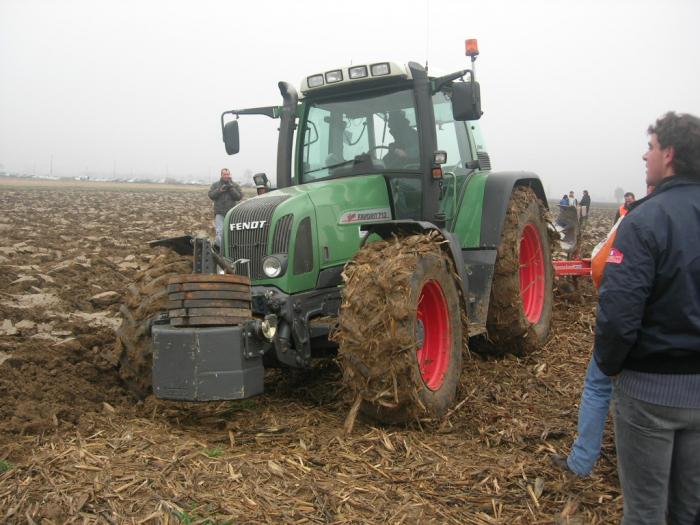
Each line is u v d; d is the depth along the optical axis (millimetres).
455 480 3342
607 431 3949
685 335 2184
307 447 3695
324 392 4691
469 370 5336
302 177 5434
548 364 5551
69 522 2746
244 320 3889
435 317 4430
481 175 5887
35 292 8023
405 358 3830
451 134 5758
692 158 2256
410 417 3955
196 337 3699
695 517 2336
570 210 8883
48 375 4562
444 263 4379
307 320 4430
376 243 4301
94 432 3762
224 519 2812
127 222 21172
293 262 4391
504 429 4043
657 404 2217
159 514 2803
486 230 5488
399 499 3107
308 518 2885
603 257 3199
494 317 5582
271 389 4836
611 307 2197
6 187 59188
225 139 5590
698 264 2164
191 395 3705
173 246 5094
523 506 3102
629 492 2350
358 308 3889
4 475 3127
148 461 3340
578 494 3211
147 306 4332
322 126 5391
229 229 4664
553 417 4285
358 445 3736
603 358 2262
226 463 3367
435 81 5039
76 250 12469
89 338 5602
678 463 2295
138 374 4301
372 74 5039
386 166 5133
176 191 66562
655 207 2227
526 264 6262
